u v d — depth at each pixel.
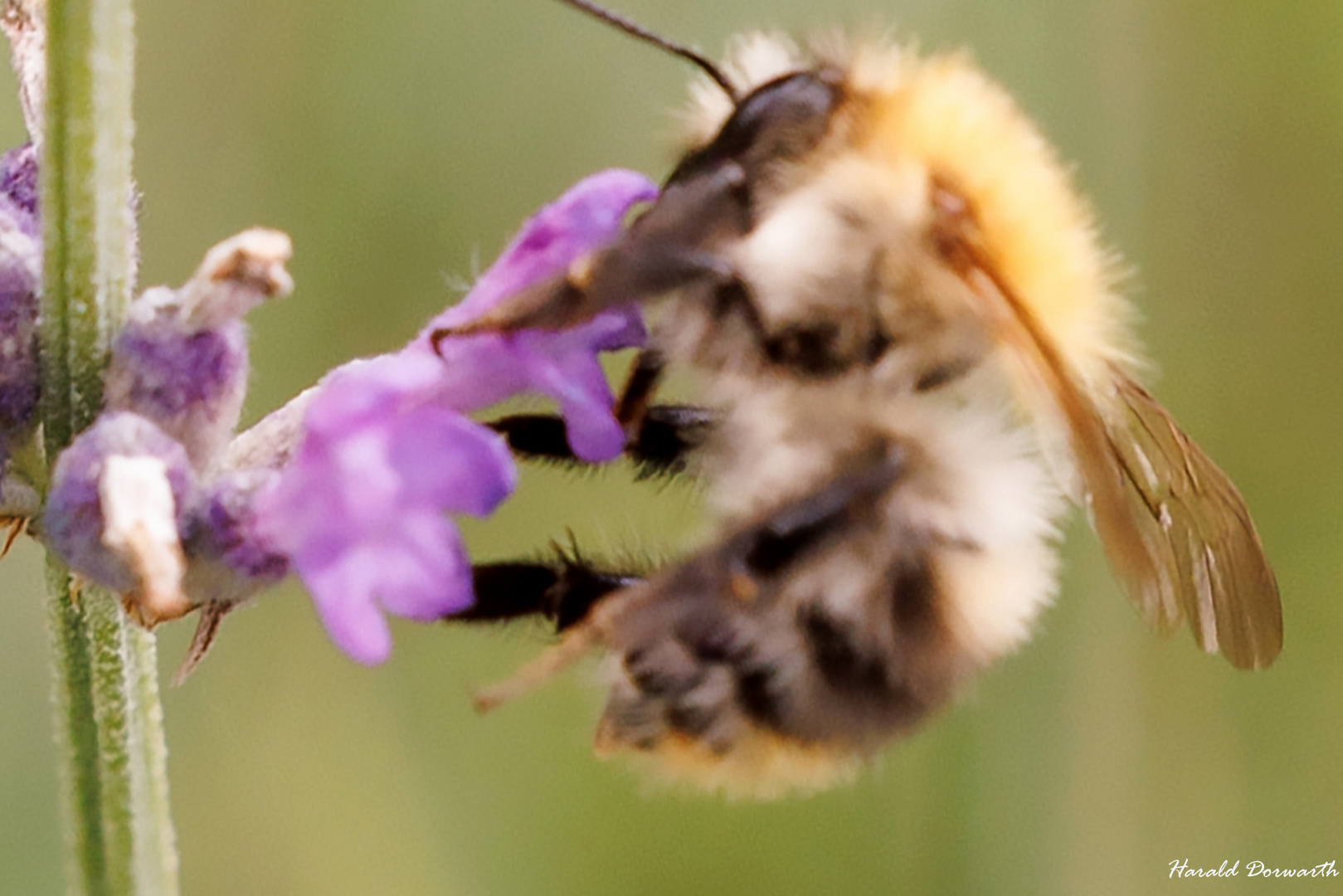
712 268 0.09
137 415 0.09
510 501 0.11
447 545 0.09
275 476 0.09
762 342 0.09
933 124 0.09
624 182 0.09
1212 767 0.12
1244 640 0.09
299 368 0.12
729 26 0.12
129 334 0.09
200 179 0.12
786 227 0.09
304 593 0.11
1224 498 0.09
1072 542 0.11
